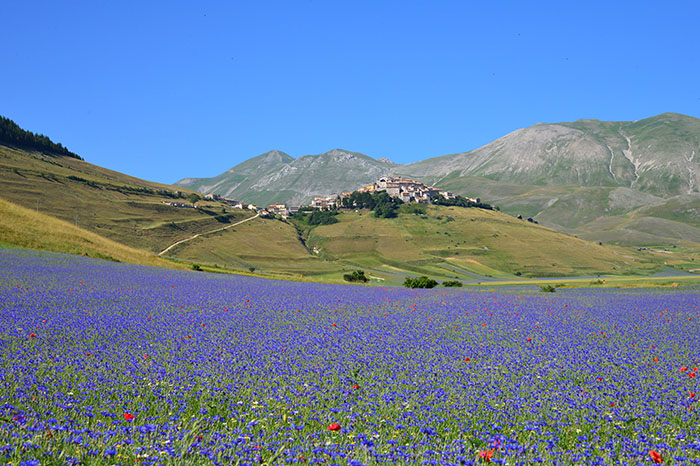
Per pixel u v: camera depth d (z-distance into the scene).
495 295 57.59
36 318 23.17
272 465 7.39
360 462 7.31
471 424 10.59
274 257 186.88
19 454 6.73
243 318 28.92
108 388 12.19
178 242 184.25
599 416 11.46
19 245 68.12
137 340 19.89
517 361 18.31
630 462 8.21
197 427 9.24
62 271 49.41
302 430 9.67
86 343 18.45
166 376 13.70
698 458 8.32
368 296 50.94
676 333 27.80
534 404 12.28
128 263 75.50
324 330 25.53
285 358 17.53
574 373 16.58
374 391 13.35
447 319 32.53
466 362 17.91
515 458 8.17
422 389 13.68
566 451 8.81
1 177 199.62
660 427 10.75
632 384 15.03
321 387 13.59
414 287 84.00
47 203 190.00
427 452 8.02
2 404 9.79
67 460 6.77
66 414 9.64
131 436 8.23
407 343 22.11
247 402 11.66
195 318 27.75
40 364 14.25
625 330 28.77
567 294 60.59
